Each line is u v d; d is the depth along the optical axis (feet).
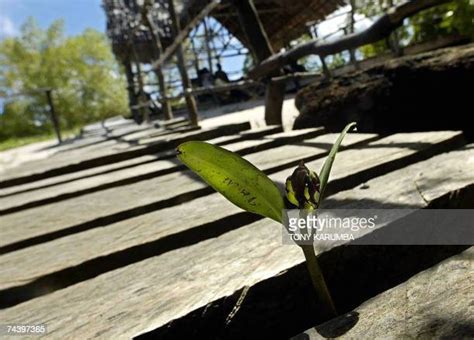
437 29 6.25
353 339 0.75
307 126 4.11
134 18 9.71
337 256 1.04
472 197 1.30
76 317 1.04
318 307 1.02
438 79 2.99
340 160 2.12
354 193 1.49
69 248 1.60
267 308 0.97
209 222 1.56
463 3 4.69
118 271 1.31
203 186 2.21
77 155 4.92
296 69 9.52
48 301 1.19
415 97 3.18
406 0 2.83
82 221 1.91
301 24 12.77
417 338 0.71
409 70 3.22
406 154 1.92
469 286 0.83
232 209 1.70
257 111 6.65
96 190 2.78
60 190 2.89
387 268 1.11
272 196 0.77
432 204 1.20
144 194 2.31
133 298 1.07
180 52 5.72
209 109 11.07
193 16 11.69
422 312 0.78
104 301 1.10
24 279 1.33
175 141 4.18
